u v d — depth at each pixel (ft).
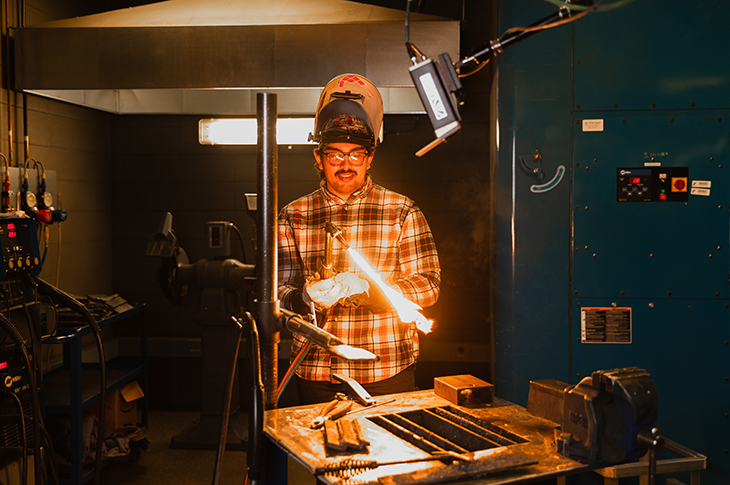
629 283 7.56
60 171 11.39
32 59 9.94
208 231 10.87
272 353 4.65
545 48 7.48
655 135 7.45
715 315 7.51
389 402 5.09
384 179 12.70
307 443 4.08
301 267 6.68
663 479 7.39
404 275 6.53
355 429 4.25
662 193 7.47
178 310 13.29
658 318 7.55
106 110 12.48
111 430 9.92
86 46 9.87
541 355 7.70
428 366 12.59
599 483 7.48
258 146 4.50
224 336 10.99
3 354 7.14
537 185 7.59
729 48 7.32
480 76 12.32
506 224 7.70
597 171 7.53
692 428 7.59
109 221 13.24
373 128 6.21
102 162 12.92
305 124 11.94
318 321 5.92
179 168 13.14
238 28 9.69
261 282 4.58
